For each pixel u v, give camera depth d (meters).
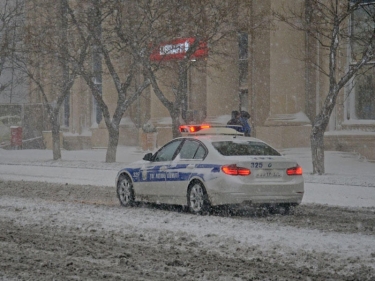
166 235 12.34
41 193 20.92
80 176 28.27
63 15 36.94
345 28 29.56
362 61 26.00
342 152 35.00
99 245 11.32
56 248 11.04
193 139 16.28
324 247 11.18
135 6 34.00
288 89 37.69
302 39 37.75
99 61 46.09
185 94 44.59
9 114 52.31
